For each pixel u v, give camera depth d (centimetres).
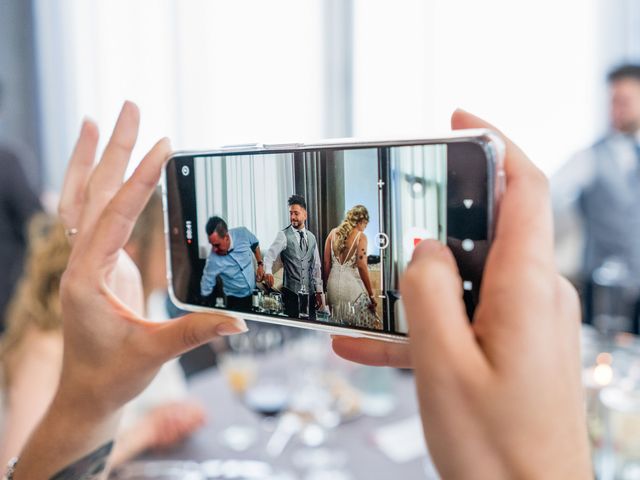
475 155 41
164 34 273
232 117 276
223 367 155
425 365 30
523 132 266
